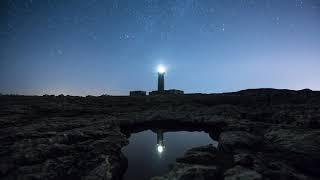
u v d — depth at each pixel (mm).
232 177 9016
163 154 14883
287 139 13930
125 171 11953
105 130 17953
